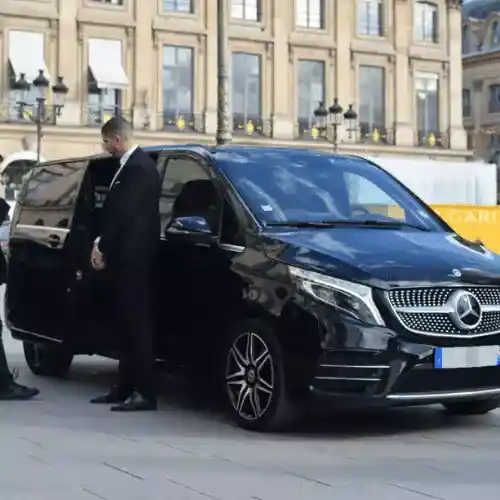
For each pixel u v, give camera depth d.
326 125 46.06
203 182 7.52
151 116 42.62
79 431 6.79
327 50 47.06
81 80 41.38
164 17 43.00
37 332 8.91
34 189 9.45
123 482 5.41
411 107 49.72
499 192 47.12
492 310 6.45
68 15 41.06
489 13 63.97
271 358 6.42
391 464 5.86
